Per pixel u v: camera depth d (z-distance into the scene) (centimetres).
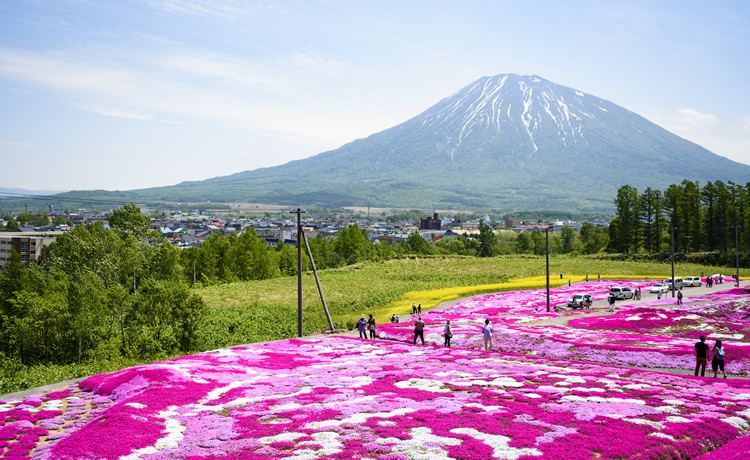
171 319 6369
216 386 3117
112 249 11500
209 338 6738
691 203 18612
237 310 9044
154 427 2259
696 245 18425
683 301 8275
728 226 17488
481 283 12481
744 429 2162
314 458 1870
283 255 17538
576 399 2650
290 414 2464
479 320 6800
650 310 6650
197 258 14762
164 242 11869
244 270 15512
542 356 4328
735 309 6600
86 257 11081
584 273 13912
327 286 12200
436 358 4025
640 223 19875
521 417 2353
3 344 6094
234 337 6862
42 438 2283
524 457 1856
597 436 2066
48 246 13725
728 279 12488
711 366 3666
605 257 18062
